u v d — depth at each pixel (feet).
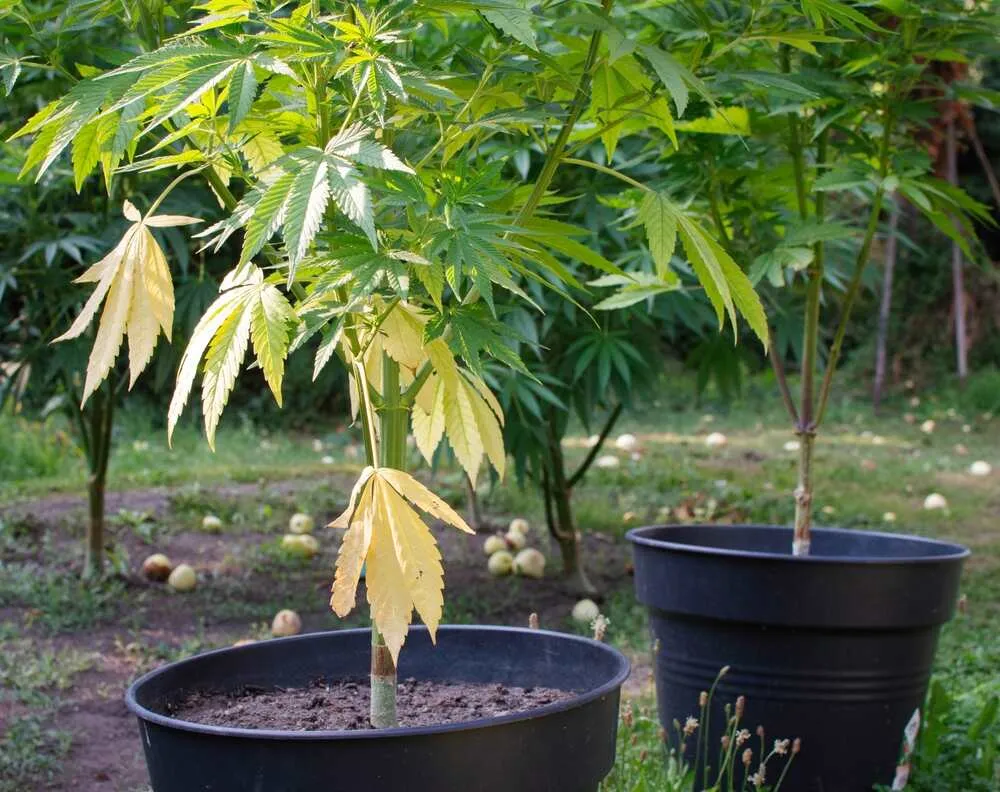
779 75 8.18
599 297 12.91
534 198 5.49
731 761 8.25
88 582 15.46
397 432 5.35
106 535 18.12
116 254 4.82
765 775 8.71
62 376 14.28
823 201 9.44
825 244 12.73
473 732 4.70
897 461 27.73
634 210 9.55
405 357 5.23
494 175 4.52
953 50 8.29
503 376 13.16
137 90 4.00
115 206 12.76
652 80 5.84
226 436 31.40
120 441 28.89
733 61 8.43
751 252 9.22
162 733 4.86
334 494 22.39
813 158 10.26
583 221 12.73
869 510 21.62
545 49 6.90
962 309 37.63
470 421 5.77
